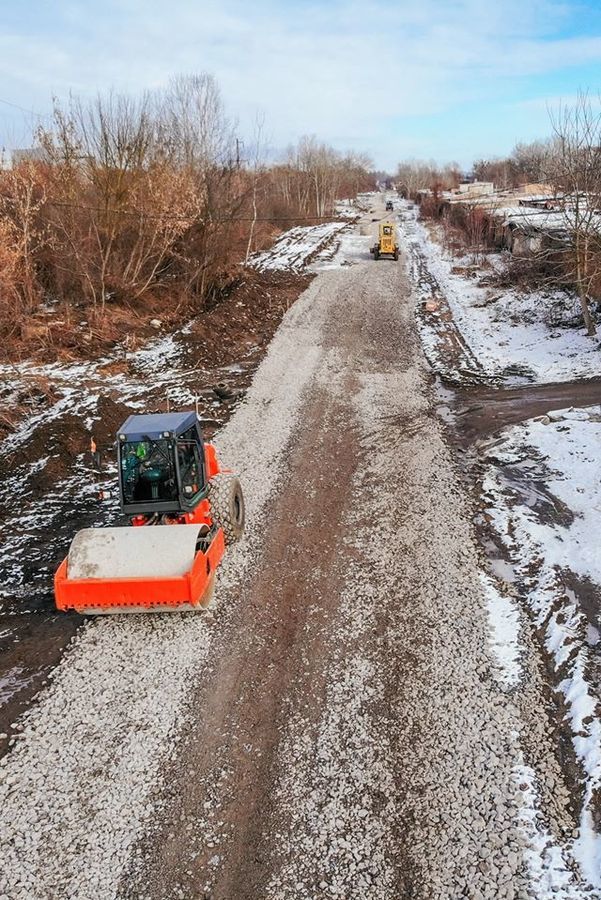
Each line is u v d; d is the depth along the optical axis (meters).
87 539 8.71
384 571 10.20
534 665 8.24
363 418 16.72
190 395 18.31
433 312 27.25
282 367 20.73
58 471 13.89
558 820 6.24
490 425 16.19
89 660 8.43
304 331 24.70
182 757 6.95
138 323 24.78
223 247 30.02
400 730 7.24
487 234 42.09
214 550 9.23
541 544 10.96
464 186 87.19
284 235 51.53
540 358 21.06
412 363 21.31
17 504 12.70
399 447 14.98
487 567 10.45
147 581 8.23
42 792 6.59
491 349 22.45
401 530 11.41
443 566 10.33
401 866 5.80
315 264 38.41
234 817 6.28
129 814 6.33
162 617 9.20
